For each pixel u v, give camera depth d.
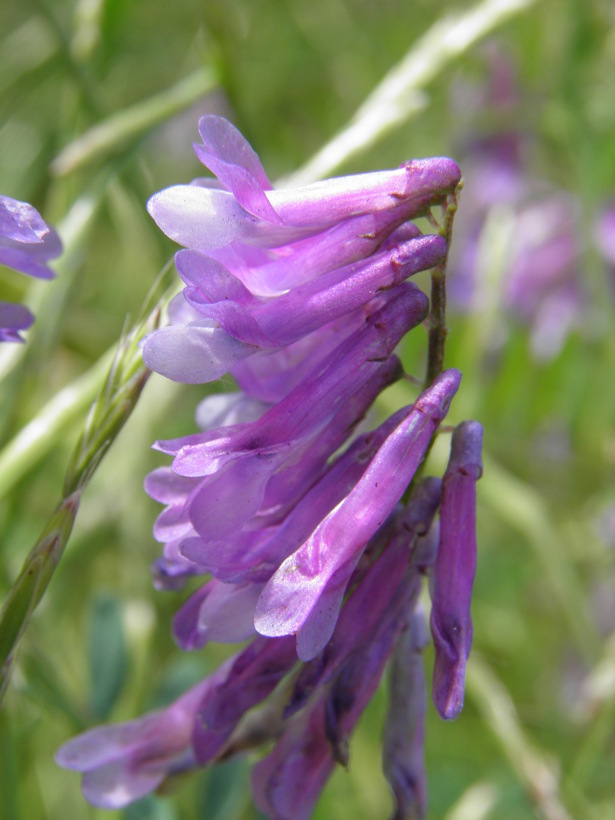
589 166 0.18
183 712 0.09
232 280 0.07
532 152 0.19
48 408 0.11
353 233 0.08
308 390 0.08
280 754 0.09
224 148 0.08
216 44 0.14
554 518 0.18
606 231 0.18
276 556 0.08
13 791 0.10
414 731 0.09
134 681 0.12
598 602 0.17
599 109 0.18
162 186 0.22
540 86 0.19
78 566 0.15
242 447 0.08
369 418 0.09
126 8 0.15
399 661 0.09
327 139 0.21
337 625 0.08
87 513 0.15
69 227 0.13
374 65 0.22
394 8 0.22
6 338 0.08
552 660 0.17
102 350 0.16
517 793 0.13
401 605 0.08
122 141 0.13
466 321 0.18
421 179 0.08
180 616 0.08
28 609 0.08
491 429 0.18
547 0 0.16
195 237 0.07
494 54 0.18
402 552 0.08
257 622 0.07
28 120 0.18
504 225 0.17
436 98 0.20
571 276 0.18
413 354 0.16
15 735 0.11
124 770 0.09
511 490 0.15
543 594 0.18
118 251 0.19
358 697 0.08
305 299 0.08
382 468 0.08
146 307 0.09
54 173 0.13
